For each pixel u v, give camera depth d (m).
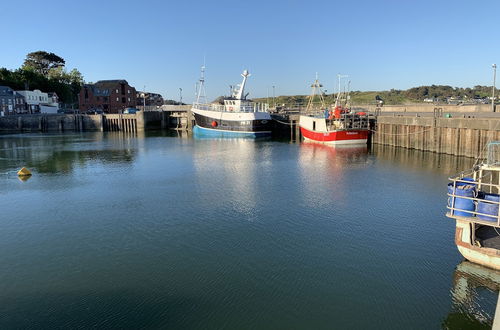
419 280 13.90
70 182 31.44
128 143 61.94
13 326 11.67
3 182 31.73
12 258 16.56
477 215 13.72
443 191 25.89
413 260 15.48
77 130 92.88
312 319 11.79
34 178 33.34
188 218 21.27
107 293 13.49
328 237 18.06
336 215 21.23
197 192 27.08
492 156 17.89
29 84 117.44
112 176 33.78
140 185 29.78
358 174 32.22
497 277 13.48
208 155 46.06
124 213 22.52
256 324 11.58
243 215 21.56
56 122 92.25
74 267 15.57
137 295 13.29
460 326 11.34
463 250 13.99
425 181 28.98
